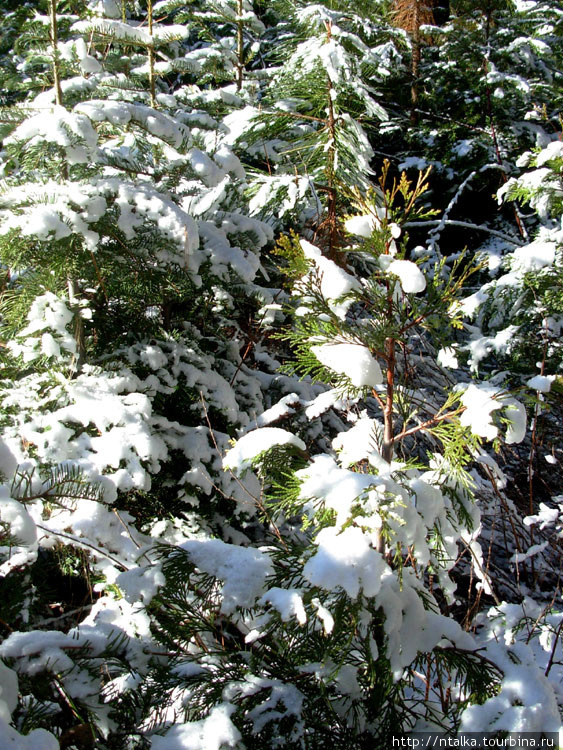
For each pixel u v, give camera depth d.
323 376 1.87
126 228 2.73
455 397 1.74
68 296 2.97
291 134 4.58
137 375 3.10
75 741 1.43
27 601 2.10
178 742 1.39
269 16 7.31
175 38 3.38
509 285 4.38
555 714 1.46
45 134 2.52
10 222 2.47
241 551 1.72
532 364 4.51
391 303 1.73
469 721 1.47
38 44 2.88
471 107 7.02
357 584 1.34
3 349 3.01
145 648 1.70
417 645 1.59
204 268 3.24
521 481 4.34
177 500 3.08
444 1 9.92
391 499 1.48
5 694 1.25
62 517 2.36
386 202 1.77
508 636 2.19
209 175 3.18
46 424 2.59
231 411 3.23
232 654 1.71
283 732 1.49
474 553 2.54
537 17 6.60
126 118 2.74
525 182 4.45
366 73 4.73
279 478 2.02
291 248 1.78
